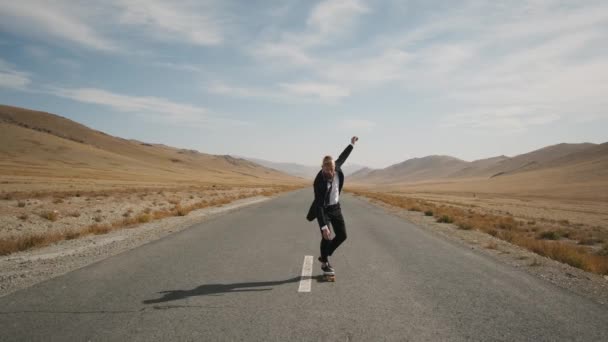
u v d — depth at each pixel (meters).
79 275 5.68
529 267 6.75
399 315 3.99
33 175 60.84
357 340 3.31
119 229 11.54
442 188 140.88
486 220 19.47
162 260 6.85
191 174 141.25
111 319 3.81
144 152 185.12
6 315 3.90
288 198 32.38
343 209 21.47
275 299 4.54
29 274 5.77
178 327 3.60
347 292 4.88
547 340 3.36
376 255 7.58
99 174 84.50
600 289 5.32
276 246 8.45
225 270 6.08
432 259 7.22
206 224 12.72
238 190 48.03
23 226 12.01
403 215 18.67
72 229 11.92
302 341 3.28
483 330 3.58
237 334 3.43
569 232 17.34
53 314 3.94
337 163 5.65
